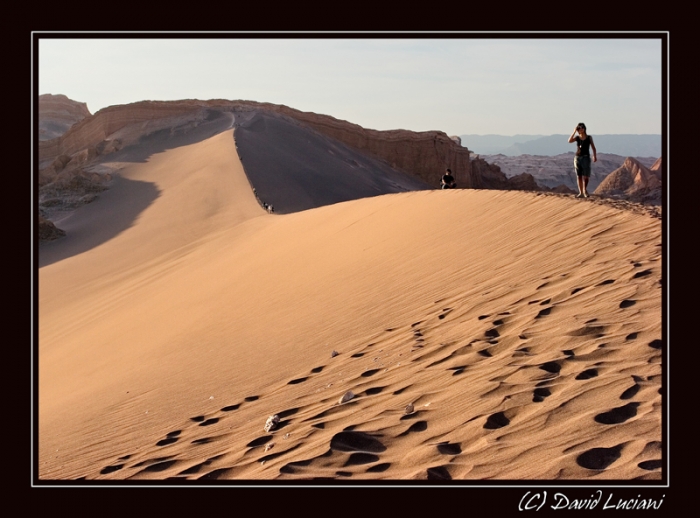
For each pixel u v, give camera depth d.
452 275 9.00
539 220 9.95
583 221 8.92
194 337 11.34
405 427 4.38
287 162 80.38
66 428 7.59
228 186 56.44
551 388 4.26
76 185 64.94
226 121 97.38
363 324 8.23
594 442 3.56
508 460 3.62
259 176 66.06
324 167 87.81
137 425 6.84
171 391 7.98
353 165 99.81
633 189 90.38
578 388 4.15
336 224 18.97
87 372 12.27
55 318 25.20
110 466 5.50
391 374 5.71
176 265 27.72
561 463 3.46
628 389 3.97
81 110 194.12
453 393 4.68
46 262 43.97
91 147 86.38
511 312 6.23
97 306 24.39
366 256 12.81
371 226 15.85
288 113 118.19
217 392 7.26
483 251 9.59
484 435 3.93
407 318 7.76
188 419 6.49
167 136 91.62
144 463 5.34
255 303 12.53
